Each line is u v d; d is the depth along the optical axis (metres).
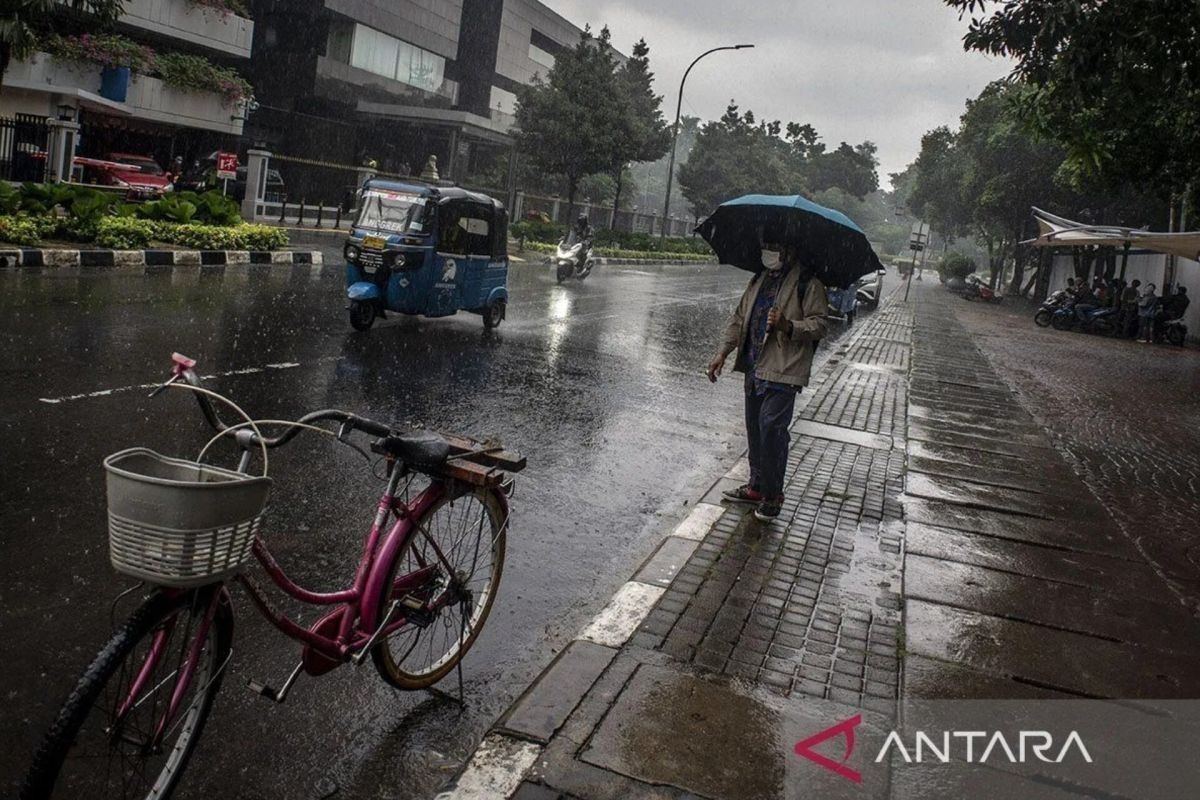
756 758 3.33
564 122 38.84
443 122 41.22
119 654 2.42
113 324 10.11
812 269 6.05
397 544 3.29
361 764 3.24
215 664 2.78
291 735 3.35
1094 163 10.64
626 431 8.59
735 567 5.27
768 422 6.04
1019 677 4.18
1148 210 37.38
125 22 27.77
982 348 20.89
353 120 42.47
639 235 45.41
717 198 62.66
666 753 3.30
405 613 3.41
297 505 5.58
